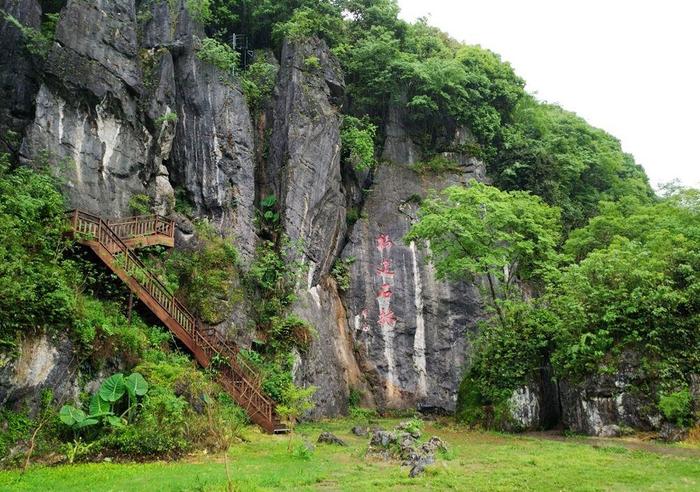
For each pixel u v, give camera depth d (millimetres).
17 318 12875
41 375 13180
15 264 13586
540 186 32812
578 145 38312
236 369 19016
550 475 11484
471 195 22328
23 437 12195
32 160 18734
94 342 14750
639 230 27688
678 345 17484
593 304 19219
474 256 22656
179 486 9922
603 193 36750
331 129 27953
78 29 20797
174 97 24500
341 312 27797
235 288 22453
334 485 10641
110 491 9461
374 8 33500
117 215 20469
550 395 20453
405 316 28141
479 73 33812
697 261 19000
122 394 13844
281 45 30734
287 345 22938
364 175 30484
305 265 25406
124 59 22016
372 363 27406
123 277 17094
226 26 31234
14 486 9711
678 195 28531
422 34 36219
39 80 20125
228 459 13172
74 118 20062
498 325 23656
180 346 18562
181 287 21438
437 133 32562
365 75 31625
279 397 20266
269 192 26484
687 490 10172
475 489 10328
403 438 14102
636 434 16938
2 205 15516
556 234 24203
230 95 25797
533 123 36312
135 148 21844
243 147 25516
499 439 17672
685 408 16312
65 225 16250
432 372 27500
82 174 19750
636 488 10375
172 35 25594
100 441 12766
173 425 13773
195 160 24312
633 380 17453
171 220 20562
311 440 16875
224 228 23969
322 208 27172
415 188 30609
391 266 28906
